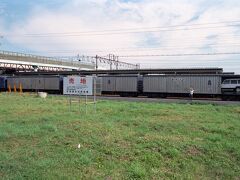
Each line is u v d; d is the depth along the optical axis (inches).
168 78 1617.9
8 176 268.1
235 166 329.4
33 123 560.1
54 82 2023.9
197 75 1539.1
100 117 652.7
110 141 408.2
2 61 2400.3
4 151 350.0
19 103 1029.8
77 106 917.8
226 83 1467.8
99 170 295.7
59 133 453.7
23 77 2176.4
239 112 827.4
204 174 304.3
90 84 736.3
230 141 432.1
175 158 344.5
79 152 352.8
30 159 319.0
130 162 324.8
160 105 1003.3
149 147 383.9
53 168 294.2
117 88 1774.1
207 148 385.4
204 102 1203.2
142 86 1702.8
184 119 647.8
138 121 597.6
